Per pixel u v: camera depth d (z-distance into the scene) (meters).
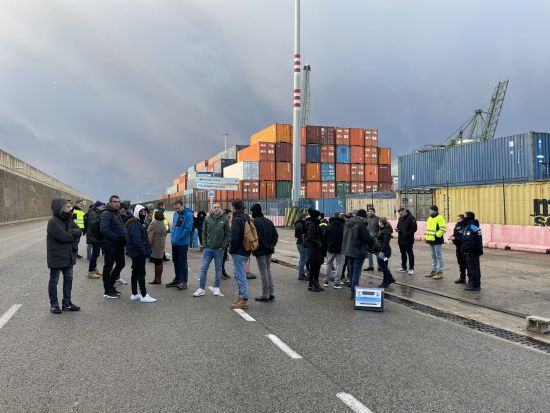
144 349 5.25
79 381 4.22
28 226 35.91
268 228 8.32
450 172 24.97
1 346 5.31
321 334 6.09
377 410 3.71
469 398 4.00
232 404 3.76
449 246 19.39
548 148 21.05
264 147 39.78
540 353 5.42
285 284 10.41
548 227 16.19
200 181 26.72
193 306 7.75
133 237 7.95
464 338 6.03
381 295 7.62
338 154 41.56
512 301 8.37
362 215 8.71
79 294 8.67
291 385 4.21
